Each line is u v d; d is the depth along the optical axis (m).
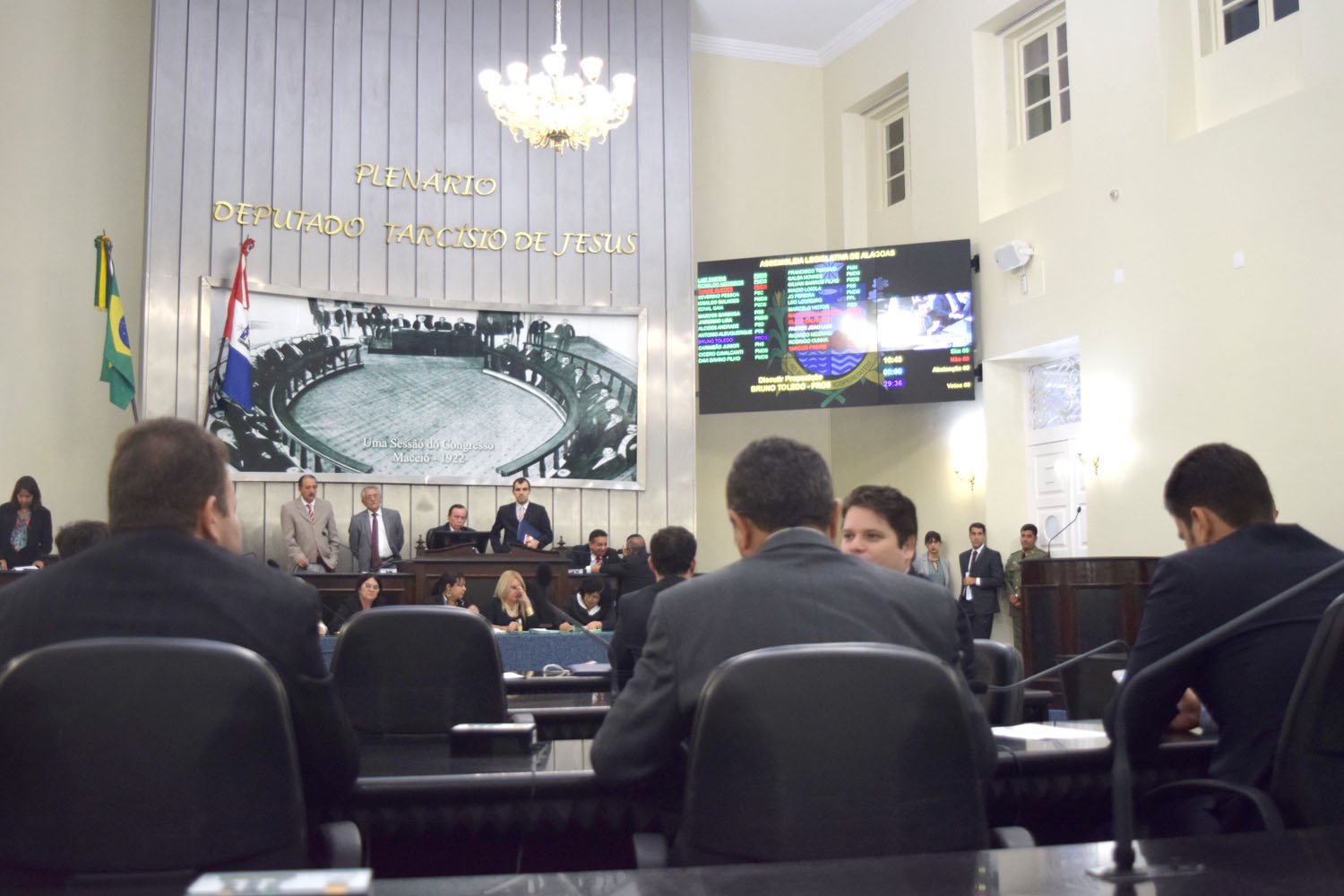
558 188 11.10
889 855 1.44
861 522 3.00
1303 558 2.07
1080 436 10.11
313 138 10.45
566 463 10.85
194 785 1.37
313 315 10.29
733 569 1.80
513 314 10.86
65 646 1.37
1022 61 10.98
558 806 1.92
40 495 9.51
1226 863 1.25
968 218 11.09
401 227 10.63
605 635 6.72
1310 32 7.83
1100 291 9.45
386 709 2.60
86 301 10.12
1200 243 8.56
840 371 11.00
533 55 11.16
